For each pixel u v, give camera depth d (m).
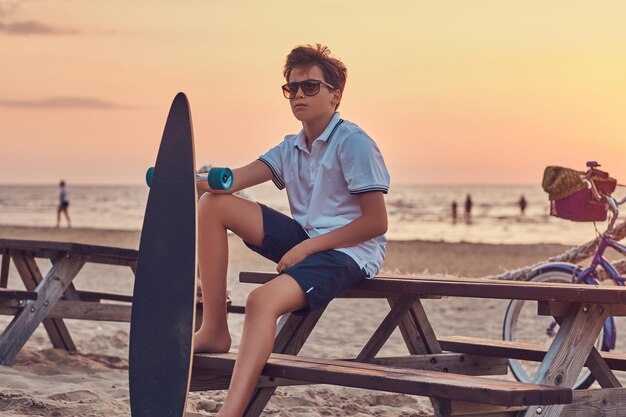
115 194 159.25
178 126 3.67
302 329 4.23
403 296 4.41
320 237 3.70
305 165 4.00
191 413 4.52
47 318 6.75
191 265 3.49
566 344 3.47
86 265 17.55
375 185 3.73
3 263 6.93
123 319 6.50
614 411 3.55
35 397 4.68
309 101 3.89
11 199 129.88
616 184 5.73
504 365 4.91
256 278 4.34
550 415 3.34
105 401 4.75
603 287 3.46
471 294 3.63
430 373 3.27
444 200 118.69
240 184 4.09
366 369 3.33
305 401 5.26
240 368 3.38
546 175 5.66
